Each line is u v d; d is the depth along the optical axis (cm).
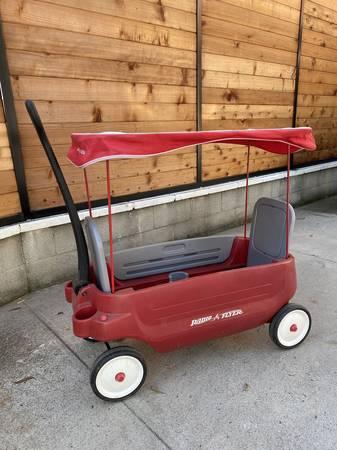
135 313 169
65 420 164
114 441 153
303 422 159
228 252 260
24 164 260
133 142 149
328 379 184
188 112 349
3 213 255
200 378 187
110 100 292
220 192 399
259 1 382
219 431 156
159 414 166
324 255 338
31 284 277
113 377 170
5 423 163
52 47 254
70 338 222
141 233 338
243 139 170
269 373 189
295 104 465
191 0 322
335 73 520
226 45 364
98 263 173
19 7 235
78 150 154
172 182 357
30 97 252
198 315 183
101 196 307
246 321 196
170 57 321
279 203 217
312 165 530
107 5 273
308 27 452
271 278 196
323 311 246
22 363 201
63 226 283
